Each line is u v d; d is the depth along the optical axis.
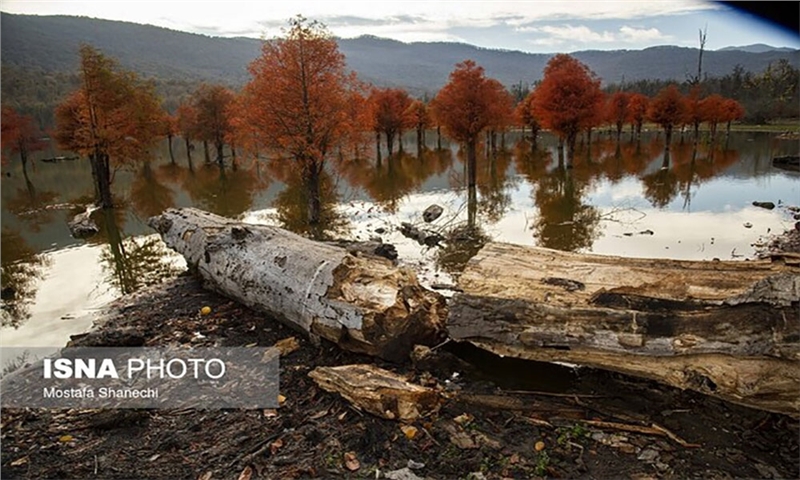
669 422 4.73
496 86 23.81
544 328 5.27
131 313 8.39
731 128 55.50
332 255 6.84
